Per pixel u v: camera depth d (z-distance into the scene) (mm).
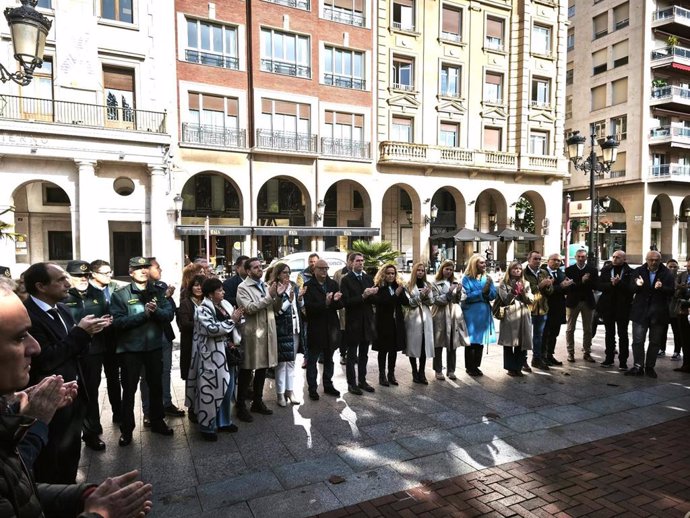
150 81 19531
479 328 6941
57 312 3445
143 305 4727
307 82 23484
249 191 22594
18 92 17250
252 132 22469
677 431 4840
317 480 3807
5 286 1545
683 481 3773
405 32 25750
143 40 19281
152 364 4801
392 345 6473
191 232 20641
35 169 17141
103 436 4863
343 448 4441
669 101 32781
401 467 4031
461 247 31781
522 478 3824
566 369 7520
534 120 29500
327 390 6234
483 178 28562
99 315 4871
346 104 24594
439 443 4539
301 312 6703
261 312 5367
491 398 5965
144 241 19297
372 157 25391
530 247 31734
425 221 27062
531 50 28922
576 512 3320
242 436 4777
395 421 5156
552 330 7727
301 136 23375
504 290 6871
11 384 1463
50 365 3131
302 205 26797
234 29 22062
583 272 8016
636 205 34656
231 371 5000
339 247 24672
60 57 17609
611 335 7629
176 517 3273
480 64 27953
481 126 28234
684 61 32938
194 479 3852
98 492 1455
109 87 18984
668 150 35031
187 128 20875
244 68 22172
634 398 5945
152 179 19000
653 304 6934
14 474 1314
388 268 6355
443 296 6754
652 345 6969
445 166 26625
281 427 5012
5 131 16141
